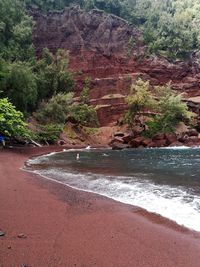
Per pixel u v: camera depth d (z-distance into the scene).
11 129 38.22
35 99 56.88
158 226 10.98
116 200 14.41
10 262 8.00
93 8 98.38
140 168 24.83
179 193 15.52
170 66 91.62
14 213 11.95
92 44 86.94
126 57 89.81
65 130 58.84
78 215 12.09
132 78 85.38
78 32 86.75
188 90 89.12
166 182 18.56
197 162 29.34
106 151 43.56
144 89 64.56
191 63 94.88
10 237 9.56
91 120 65.31
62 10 88.31
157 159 32.25
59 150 43.34
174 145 55.78
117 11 105.19
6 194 14.78
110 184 17.91
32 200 13.93
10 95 48.62
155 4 124.31
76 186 17.52
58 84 68.00
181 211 12.55
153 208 13.05
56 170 23.20
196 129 67.19
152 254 8.77
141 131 60.03
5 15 67.06
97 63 85.56
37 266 7.86
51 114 57.53
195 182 18.53
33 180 18.64
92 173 21.97
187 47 99.38
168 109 64.75
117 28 92.56
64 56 76.19
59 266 7.93
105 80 82.12
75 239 9.66
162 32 101.31
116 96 78.56
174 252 8.91
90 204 13.69
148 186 17.30
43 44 83.06
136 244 9.43
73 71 82.31
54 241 9.41
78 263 8.13
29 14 82.81
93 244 9.36
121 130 65.44
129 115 63.69
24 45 70.62
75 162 28.50
